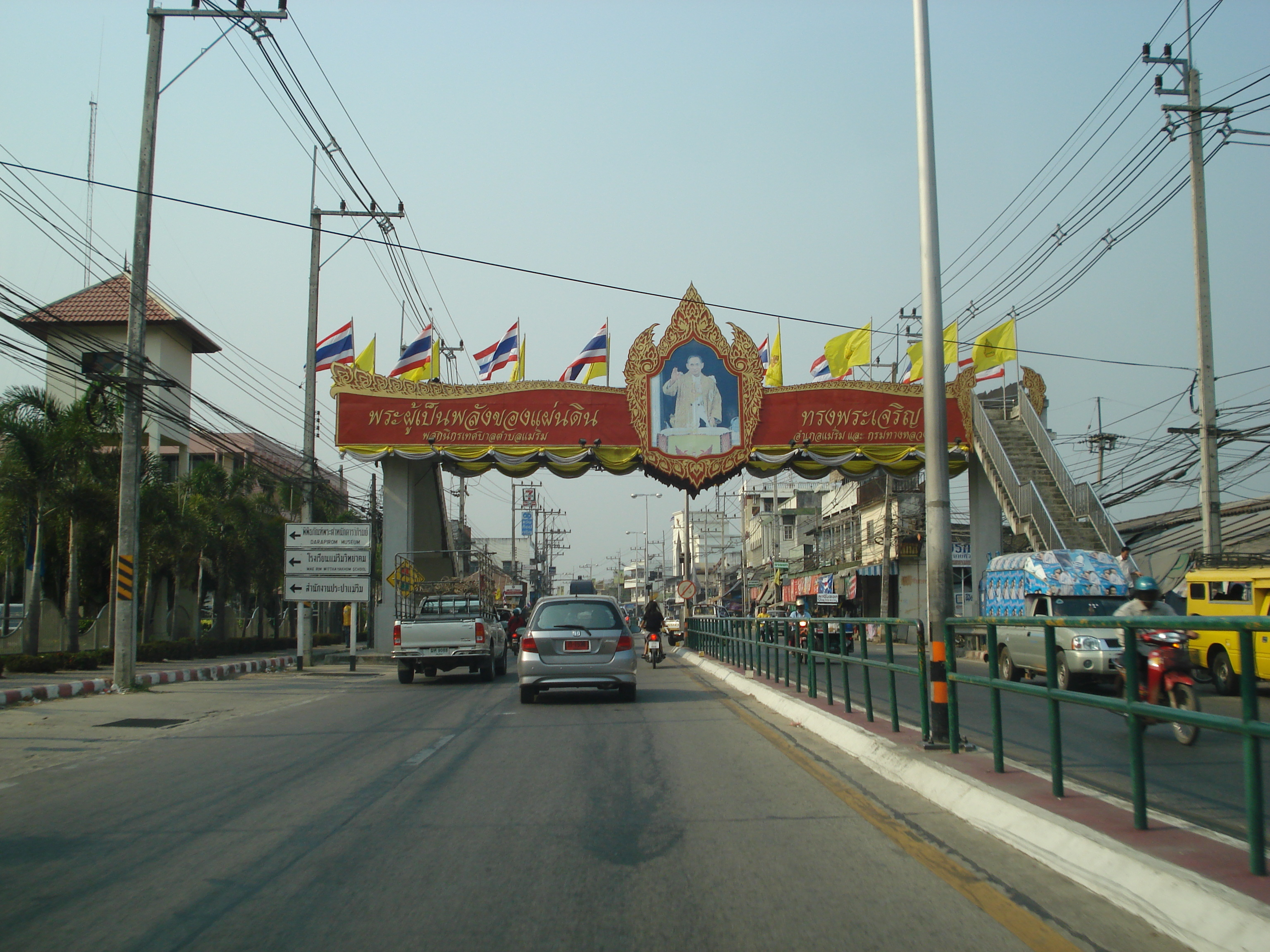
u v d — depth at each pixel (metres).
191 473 38.16
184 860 6.52
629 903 5.51
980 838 6.93
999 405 38.75
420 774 9.76
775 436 32.50
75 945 4.91
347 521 48.81
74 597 28.16
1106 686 15.37
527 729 13.18
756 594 73.69
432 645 22.12
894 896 5.57
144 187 20.00
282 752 11.51
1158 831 6.10
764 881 5.91
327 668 30.64
